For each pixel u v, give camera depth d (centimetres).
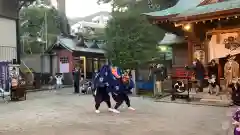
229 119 830
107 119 869
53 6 3444
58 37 2773
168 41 1772
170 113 959
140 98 1412
